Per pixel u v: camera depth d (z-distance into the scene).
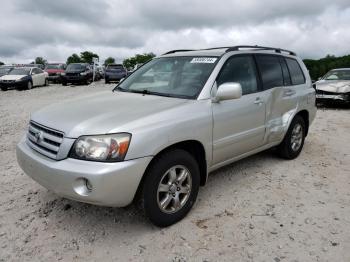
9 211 3.62
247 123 4.13
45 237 3.14
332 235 3.19
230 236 3.17
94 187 2.75
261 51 4.70
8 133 7.25
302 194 4.09
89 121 3.01
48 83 25.92
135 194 3.06
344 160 5.43
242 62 4.27
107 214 3.56
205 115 3.50
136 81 4.40
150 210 3.11
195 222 3.41
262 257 2.87
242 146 4.15
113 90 4.43
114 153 2.82
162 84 4.07
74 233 3.21
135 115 3.11
